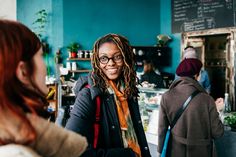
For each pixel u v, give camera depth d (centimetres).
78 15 702
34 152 64
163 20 768
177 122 238
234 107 609
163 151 246
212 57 752
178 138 237
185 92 237
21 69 68
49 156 69
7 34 66
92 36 714
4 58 65
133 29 751
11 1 758
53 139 69
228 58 624
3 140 64
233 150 269
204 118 235
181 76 243
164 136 246
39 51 73
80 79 144
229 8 614
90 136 132
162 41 741
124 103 144
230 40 616
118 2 733
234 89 612
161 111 245
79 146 73
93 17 713
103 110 136
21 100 67
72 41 699
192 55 480
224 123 285
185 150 236
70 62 687
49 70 692
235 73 609
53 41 701
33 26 735
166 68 752
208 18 654
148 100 328
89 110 132
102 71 142
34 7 730
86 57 688
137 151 141
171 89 245
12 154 61
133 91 148
